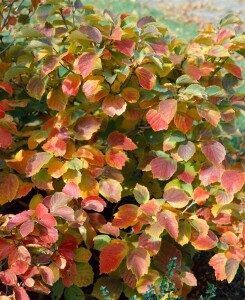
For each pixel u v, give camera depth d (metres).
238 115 1.36
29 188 1.16
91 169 1.18
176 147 1.22
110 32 1.19
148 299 1.08
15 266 1.00
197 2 5.36
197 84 1.15
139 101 1.22
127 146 1.20
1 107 1.16
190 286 1.23
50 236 1.01
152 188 1.31
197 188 1.19
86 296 1.29
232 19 1.32
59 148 1.14
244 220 1.18
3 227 1.08
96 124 1.19
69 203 1.15
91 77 1.18
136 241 1.17
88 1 4.80
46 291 1.04
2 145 1.13
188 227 1.16
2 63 1.35
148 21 1.25
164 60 1.24
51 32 1.27
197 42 1.33
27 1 3.44
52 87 1.26
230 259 1.13
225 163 1.28
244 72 3.16
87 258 1.14
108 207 1.40
